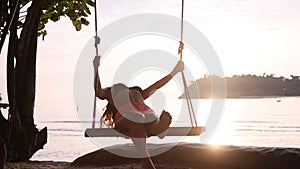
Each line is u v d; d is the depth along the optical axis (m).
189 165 8.93
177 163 9.02
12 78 10.32
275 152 8.48
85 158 9.75
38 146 11.27
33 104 11.34
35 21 11.35
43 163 10.41
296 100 114.69
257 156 8.53
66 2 11.68
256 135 35.19
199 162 8.91
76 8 11.64
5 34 9.38
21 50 11.24
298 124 48.81
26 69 11.29
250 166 8.55
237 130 41.91
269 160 8.42
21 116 11.12
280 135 34.59
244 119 61.22
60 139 34.78
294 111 79.69
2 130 9.82
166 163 9.06
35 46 11.45
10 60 10.40
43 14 11.76
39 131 11.37
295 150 8.45
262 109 90.00
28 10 11.33
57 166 9.79
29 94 11.26
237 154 8.70
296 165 8.24
